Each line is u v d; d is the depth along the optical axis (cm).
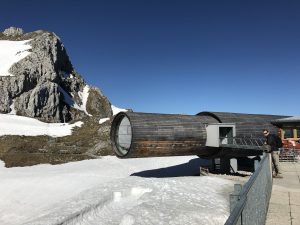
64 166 4153
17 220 2164
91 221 1667
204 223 1402
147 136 2245
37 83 9031
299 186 1465
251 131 2723
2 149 5006
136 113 2359
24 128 6341
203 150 2575
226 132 2680
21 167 4162
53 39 10706
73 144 5616
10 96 8394
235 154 2645
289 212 1078
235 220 435
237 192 627
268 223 974
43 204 2458
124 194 2002
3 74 8981
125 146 2391
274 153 1669
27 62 9425
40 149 5153
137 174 3444
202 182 2067
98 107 10450
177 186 1966
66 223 1540
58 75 10106
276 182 1553
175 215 1471
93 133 6116
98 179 3158
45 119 8200
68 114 9100
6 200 2542
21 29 13012
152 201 1702
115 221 1666
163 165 4022
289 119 2856
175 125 2402
